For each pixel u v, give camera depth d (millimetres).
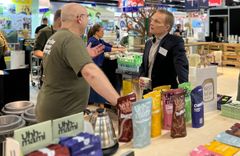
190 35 11539
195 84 2041
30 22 11695
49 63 1968
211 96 2166
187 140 1591
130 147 1459
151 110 1527
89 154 1100
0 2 10883
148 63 2998
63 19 1980
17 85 4512
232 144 1513
